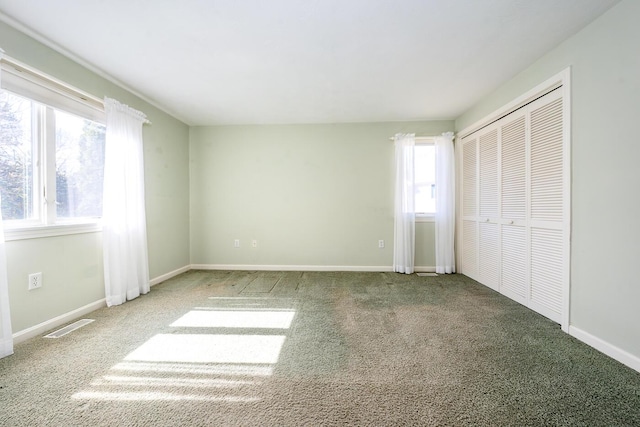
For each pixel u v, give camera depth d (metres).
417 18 1.86
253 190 4.30
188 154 4.31
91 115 2.60
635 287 1.64
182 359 1.76
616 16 1.73
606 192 1.81
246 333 2.14
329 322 2.35
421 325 2.28
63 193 2.37
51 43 2.10
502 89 2.92
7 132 1.97
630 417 1.26
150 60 2.39
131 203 2.92
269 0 1.68
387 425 1.22
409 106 3.56
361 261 4.24
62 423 1.22
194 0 1.67
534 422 1.23
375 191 4.21
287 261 4.30
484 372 1.61
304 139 4.25
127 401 1.37
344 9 1.77
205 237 4.36
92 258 2.58
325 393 1.44
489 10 1.78
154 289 3.28
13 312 1.95
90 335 2.09
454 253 4.08
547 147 2.38
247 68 2.54
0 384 1.49
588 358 1.76
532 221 2.58
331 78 2.75
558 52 2.18
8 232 1.90
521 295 2.76
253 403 1.36
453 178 3.99
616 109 1.74
